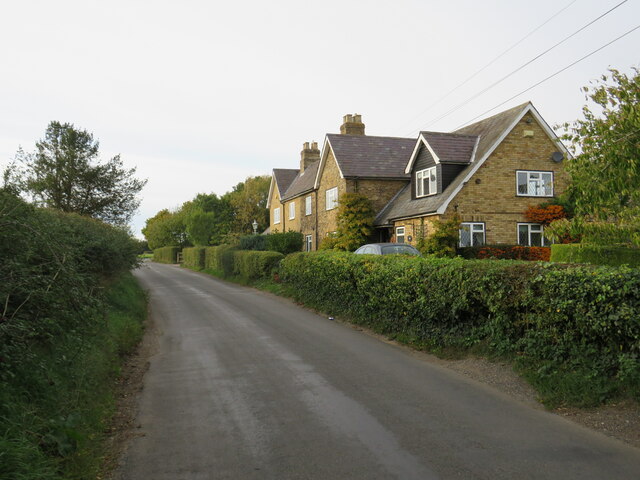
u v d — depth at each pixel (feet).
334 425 17.22
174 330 39.04
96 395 19.88
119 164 95.61
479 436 15.88
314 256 49.83
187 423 17.92
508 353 24.06
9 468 11.23
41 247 18.88
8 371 14.02
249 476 13.48
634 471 13.19
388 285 32.94
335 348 30.25
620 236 24.52
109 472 13.99
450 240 66.23
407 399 19.99
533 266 22.68
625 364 17.90
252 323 40.45
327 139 97.25
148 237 228.22
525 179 75.25
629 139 22.17
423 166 80.48
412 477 13.12
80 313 19.21
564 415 17.78
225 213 209.36
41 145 88.17
